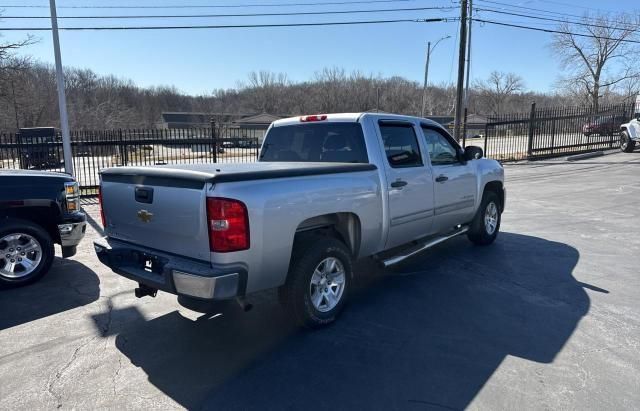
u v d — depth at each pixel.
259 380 3.23
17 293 5.04
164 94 115.44
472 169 6.15
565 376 3.20
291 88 106.06
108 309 4.58
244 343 3.81
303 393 3.06
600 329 3.96
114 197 4.05
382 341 3.79
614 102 54.53
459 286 5.08
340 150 4.80
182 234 3.48
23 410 2.90
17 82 36.53
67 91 74.56
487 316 4.26
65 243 5.57
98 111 65.25
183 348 3.74
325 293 4.11
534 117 19.77
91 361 3.53
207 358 3.56
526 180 14.06
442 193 5.51
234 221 3.26
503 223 8.34
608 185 12.53
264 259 3.46
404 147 5.06
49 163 13.88
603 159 18.89
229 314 4.42
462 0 19.69
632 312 4.32
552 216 8.88
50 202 5.39
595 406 2.85
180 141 13.75
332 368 3.38
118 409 2.91
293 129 5.26
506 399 2.94
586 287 5.00
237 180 3.33
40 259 5.39
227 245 3.26
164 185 3.56
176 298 4.87
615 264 5.83
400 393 3.04
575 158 19.42
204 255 3.37
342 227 4.37
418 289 5.00
